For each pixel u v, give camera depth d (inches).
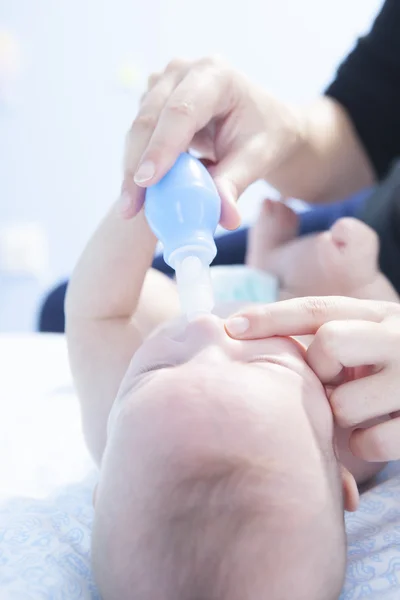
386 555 23.5
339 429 25.5
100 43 89.6
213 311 29.2
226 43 90.3
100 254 30.7
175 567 19.2
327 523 20.2
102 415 30.3
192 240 23.0
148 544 19.7
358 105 49.4
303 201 48.1
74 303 31.9
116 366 30.5
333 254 36.3
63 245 93.5
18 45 88.0
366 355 22.4
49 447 34.2
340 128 47.9
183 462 19.9
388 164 50.6
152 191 23.9
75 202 92.6
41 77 89.3
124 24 89.4
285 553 19.2
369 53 49.5
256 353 22.5
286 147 32.2
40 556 23.5
